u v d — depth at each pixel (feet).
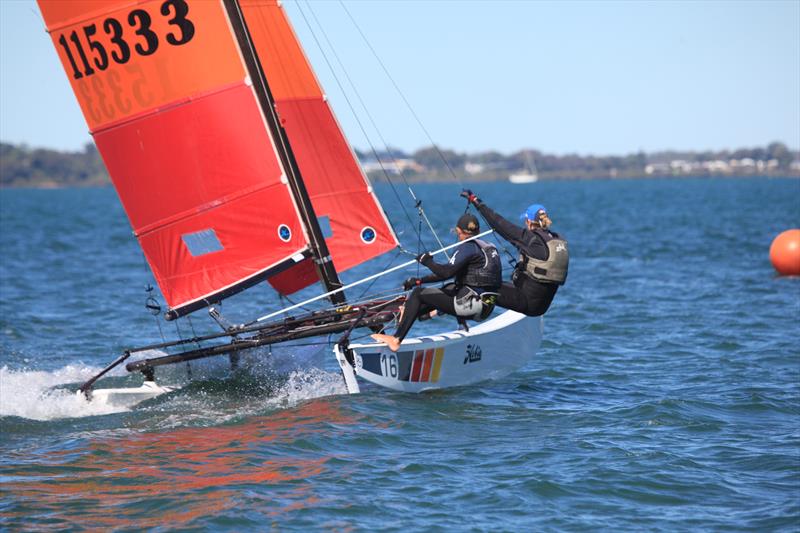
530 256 98.43
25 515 71.26
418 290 102.99
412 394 108.99
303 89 118.32
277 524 69.31
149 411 101.71
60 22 108.58
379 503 73.36
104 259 299.79
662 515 71.31
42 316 177.27
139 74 108.88
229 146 110.11
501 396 108.99
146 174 110.93
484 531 68.28
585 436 91.35
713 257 284.00
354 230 120.47
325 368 122.72
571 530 68.54
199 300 113.39
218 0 108.17
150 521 70.08
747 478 79.15
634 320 165.27
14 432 94.63
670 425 95.09
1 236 401.49
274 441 89.30
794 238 228.22
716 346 140.46
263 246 112.16
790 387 112.57
